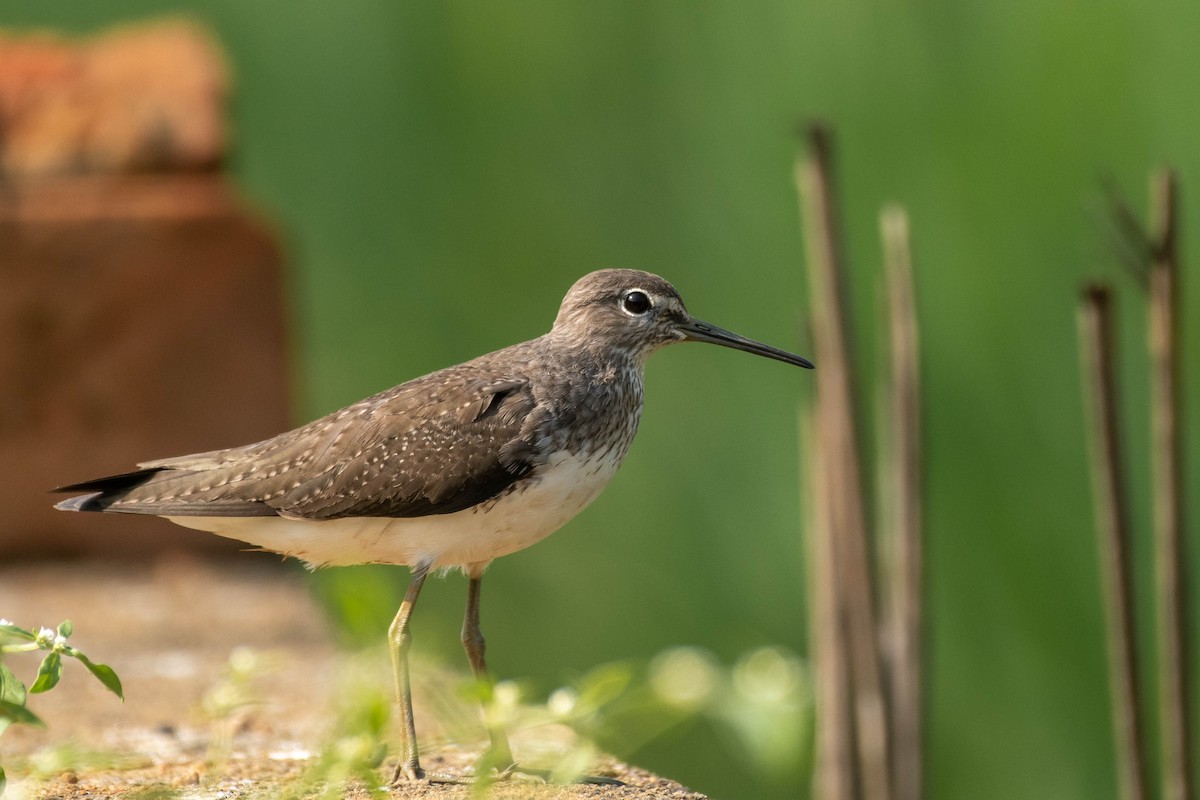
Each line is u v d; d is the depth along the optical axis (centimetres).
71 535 1310
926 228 1458
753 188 1550
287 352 1338
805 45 1538
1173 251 908
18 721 642
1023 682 1378
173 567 1316
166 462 891
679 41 1614
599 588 1537
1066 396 1377
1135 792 902
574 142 1666
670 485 1521
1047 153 1420
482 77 1705
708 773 1505
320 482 830
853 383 932
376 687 766
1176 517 906
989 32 1473
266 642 1091
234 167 1448
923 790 943
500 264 1698
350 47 1723
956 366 1427
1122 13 1412
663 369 1531
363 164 1728
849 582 927
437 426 826
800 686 942
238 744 849
